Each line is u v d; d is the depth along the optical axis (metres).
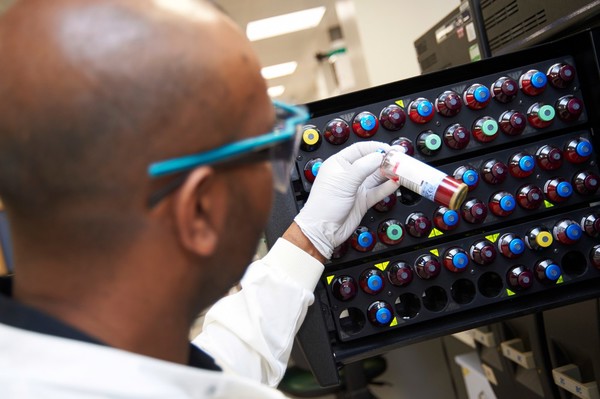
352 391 2.03
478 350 1.63
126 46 0.45
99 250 0.47
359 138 0.98
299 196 1.00
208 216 0.51
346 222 0.94
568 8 1.02
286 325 0.92
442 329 0.97
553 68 0.99
